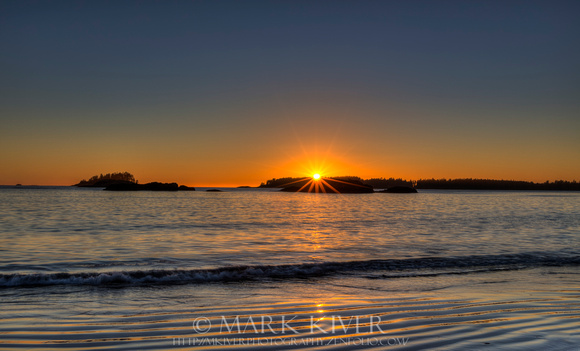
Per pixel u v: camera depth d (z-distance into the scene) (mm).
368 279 13156
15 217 37531
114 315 8648
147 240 22516
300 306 9508
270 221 36812
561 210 57375
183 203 74750
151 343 6883
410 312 8945
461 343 6844
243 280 12891
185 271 13531
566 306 9523
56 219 35906
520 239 24344
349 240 23594
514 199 108750
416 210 56938
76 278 12438
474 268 15258
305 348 6680
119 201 78938
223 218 40000
